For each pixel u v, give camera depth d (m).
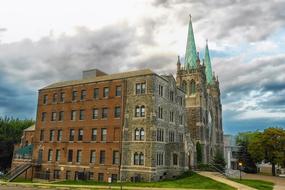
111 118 51.47
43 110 61.88
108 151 50.22
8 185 42.56
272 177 64.00
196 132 82.75
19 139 85.19
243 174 71.38
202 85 89.38
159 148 48.12
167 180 47.09
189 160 58.12
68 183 45.34
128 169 47.28
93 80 57.09
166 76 56.09
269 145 74.56
